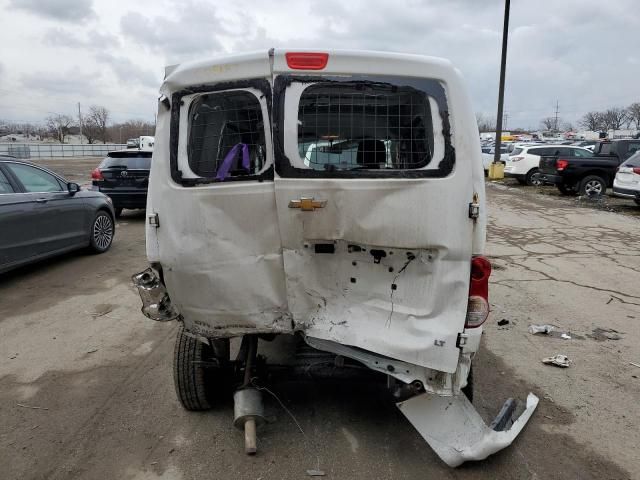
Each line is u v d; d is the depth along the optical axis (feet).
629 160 46.75
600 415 12.18
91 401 12.78
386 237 8.93
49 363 14.90
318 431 11.44
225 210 9.33
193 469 10.15
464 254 8.85
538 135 228.63
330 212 8.98
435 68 8.79
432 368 9.16
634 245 31.73
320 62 8.87
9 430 11.50
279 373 11.40
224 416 12.10
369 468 10.16
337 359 10.67
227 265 9.57
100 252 28.96
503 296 21.26
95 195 28.55
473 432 10.00
